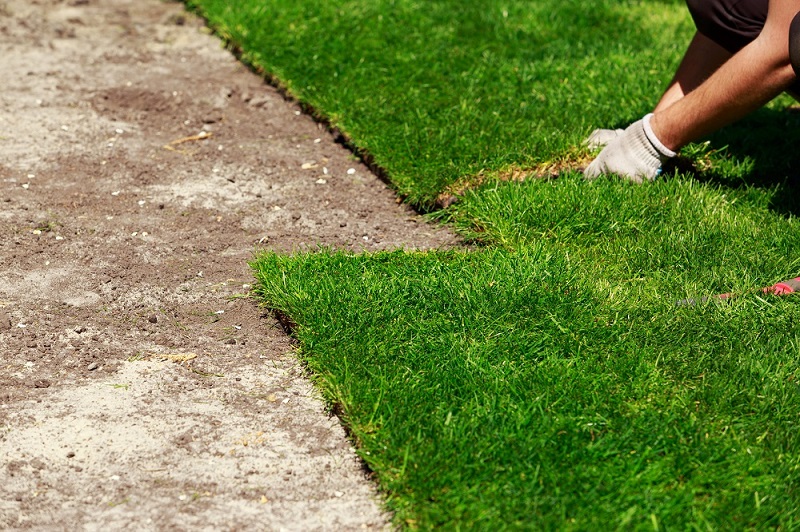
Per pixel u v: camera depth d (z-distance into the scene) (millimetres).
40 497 3000
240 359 3723
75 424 3320
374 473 3109
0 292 4059
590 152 5059
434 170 4922
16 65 6371
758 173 5066
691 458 3074
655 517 2850
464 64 6199
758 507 2896
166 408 3428
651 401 3334
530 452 3080
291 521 2943
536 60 6281
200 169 5246
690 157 5125
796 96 4574
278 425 3365
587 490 2957
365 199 4984
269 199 4961
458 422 3207
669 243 4332
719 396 3344
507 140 5195
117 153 5375
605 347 3598
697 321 3760
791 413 3287
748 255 4258
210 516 2949
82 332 3838
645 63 6180
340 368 3488
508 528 2822
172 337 3840
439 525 2869
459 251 4410
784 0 4109
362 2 6906
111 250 4426
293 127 5746
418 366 3504
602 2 7215
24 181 5012
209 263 4363
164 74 6352
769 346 3627
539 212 4547
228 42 6762
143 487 3057
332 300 3840
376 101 5691
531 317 3762
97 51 6656
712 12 4531
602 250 4328
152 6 7457
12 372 3574
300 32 6547
